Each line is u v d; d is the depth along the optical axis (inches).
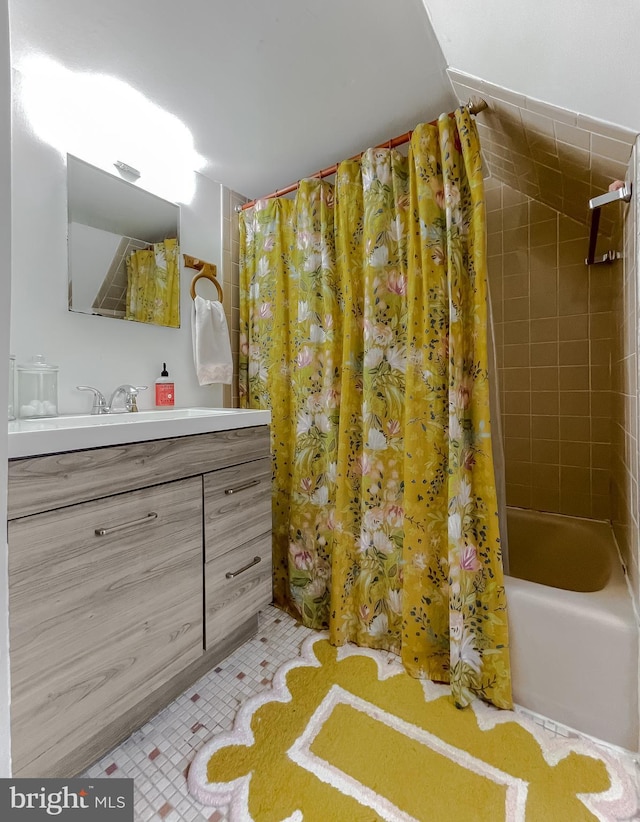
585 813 34.4
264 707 46.8
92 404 53.7
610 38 28.1
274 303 69.6
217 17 39.4
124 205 57.3
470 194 48.9
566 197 62.2
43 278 48.6
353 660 55.2
